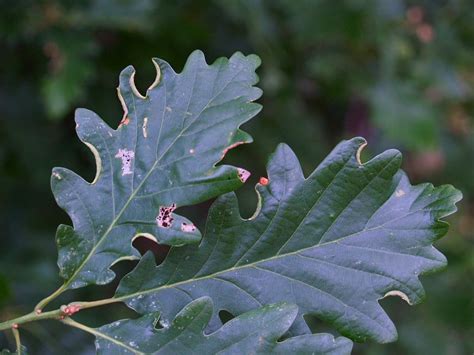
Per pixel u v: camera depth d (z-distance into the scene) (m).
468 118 0.83
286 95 0.74
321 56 0.73
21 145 0.70
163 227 0.37
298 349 0.35
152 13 0.68
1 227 0.70
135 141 0.37
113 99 0.70
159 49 0.70
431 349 0.71
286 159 0.37
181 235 0.36
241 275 0.37
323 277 0.37
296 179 0.37
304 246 0.37
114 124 0.69
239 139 0.37
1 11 0.63
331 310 0.37
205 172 0.37
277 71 0.73
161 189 0.37
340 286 0.37
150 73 0.71
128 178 0.37
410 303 0.37
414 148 0.70
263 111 0.74
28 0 0.63
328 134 0.84
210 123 0.37
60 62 0.62
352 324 0.36
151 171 0.37
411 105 0.72
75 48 0.63
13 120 0.70
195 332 0.36
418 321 0.73
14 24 0.63
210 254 0.37
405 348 0.71
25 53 0.69
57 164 0.71
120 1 0.64
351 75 0.73
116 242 0.37
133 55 0.70
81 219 0.37
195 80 0.38
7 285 0.45
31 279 0.65
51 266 0.67
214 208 0.37
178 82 0.38
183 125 0.37
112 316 0.67
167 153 0.37
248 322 0.35
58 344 0.62
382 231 0.37
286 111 0.75
